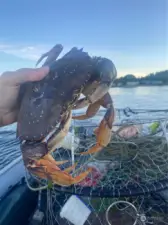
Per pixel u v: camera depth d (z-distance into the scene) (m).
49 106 0.26
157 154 0.41
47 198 0.40
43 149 0.24
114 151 0.41
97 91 0.28
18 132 0.26
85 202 0.39
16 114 0.28
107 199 0.38
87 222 0.37
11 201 0.43
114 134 0.45
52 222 0.39
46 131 0.25
